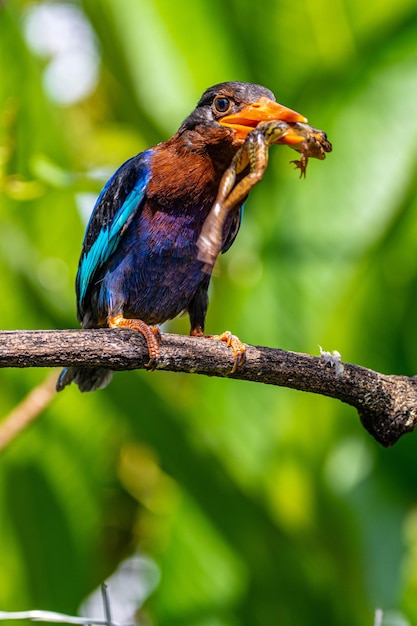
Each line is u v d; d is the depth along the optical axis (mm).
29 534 12969
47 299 12078
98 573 13078
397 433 8953
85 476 12984
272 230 12188
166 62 13547
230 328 12219
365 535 12430
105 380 10633
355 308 12047
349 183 12133
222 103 9805
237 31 13305
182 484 11836
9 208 12945
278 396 12227
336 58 13211
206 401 12383
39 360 8109
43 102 12781
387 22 13047
